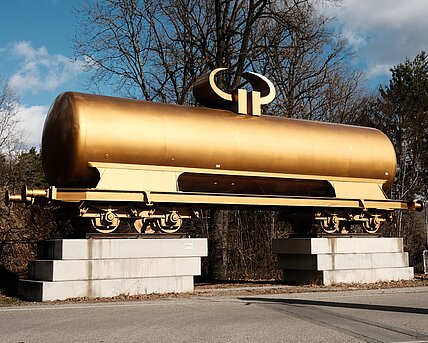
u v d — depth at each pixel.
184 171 16.25
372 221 20.42
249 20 28.38
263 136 17.66
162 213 16.28
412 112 47.03
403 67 49.84
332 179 19.25
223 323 10.30
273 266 31.56
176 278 15.75
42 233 23.66
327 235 19.67
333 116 43.25
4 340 8.65
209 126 16.77
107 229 15.52
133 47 30.05
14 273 21.92
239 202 16.98
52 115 15.54
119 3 29.33
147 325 10.05
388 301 13.97
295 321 10.58
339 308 12.57
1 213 23.38
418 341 8.58
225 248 29.14
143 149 15.53
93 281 14.51
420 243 42.94
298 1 27.88
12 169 40.00
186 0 29.83
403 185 42.25
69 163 14.96
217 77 28.77
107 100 15.67
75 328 9.72
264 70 31.09
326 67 39.53
